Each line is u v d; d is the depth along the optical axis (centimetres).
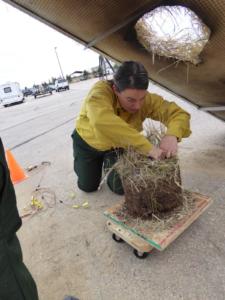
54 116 821
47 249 194
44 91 2405
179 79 237
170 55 170
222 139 315
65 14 181
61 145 443
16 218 101
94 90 172
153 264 161
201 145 311
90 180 248
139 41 181
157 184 162
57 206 246
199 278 146
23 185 308
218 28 153
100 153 228
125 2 156
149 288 146
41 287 162
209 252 160
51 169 339
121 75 152
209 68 200
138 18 166
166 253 167
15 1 171
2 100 2053
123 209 185
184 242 172
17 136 617
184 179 244
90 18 180
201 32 150
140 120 194
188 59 172
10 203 98
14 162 328
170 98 653
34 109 1248
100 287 153
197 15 148
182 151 304
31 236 212
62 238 201
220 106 272
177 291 141
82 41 215
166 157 164
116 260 169
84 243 191
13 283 93
